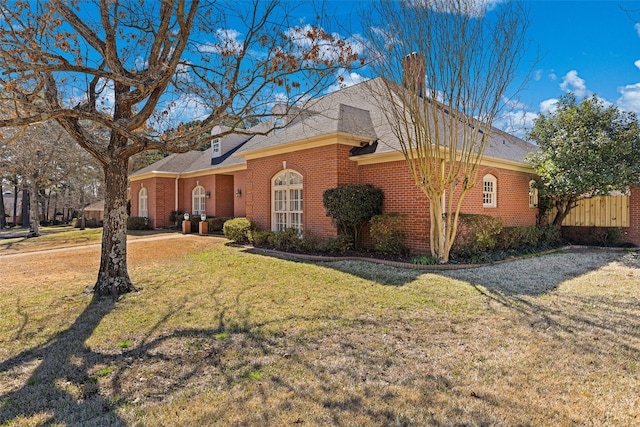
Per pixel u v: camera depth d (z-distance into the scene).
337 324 5.41
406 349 4.49
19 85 8.23
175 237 18.27
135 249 14.01
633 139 12.90
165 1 6.27
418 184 9.88
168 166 24.92
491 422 3.01
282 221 14.59
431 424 2.99
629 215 14.66
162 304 6.63
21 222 45.81
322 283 8.04
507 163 14.35
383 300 6.61
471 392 3.46
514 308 6.05
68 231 26.59
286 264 10.44
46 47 7.04
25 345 4.78
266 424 3.02
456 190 11.81
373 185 12.36
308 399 3.38
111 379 3.83
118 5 7.21
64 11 6.70
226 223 16.19
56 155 23.03
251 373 3.92
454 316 5.70
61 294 7.46
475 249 10.51
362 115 13.85
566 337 4.78
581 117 13.50
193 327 5.38
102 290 7.33
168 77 6.95
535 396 3.39
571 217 16.22
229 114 7.91
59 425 3.04
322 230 12.67
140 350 4.57
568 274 8.80
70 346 4.72
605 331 4.98
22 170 22.38
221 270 9.77
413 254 11.23
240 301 6.75
